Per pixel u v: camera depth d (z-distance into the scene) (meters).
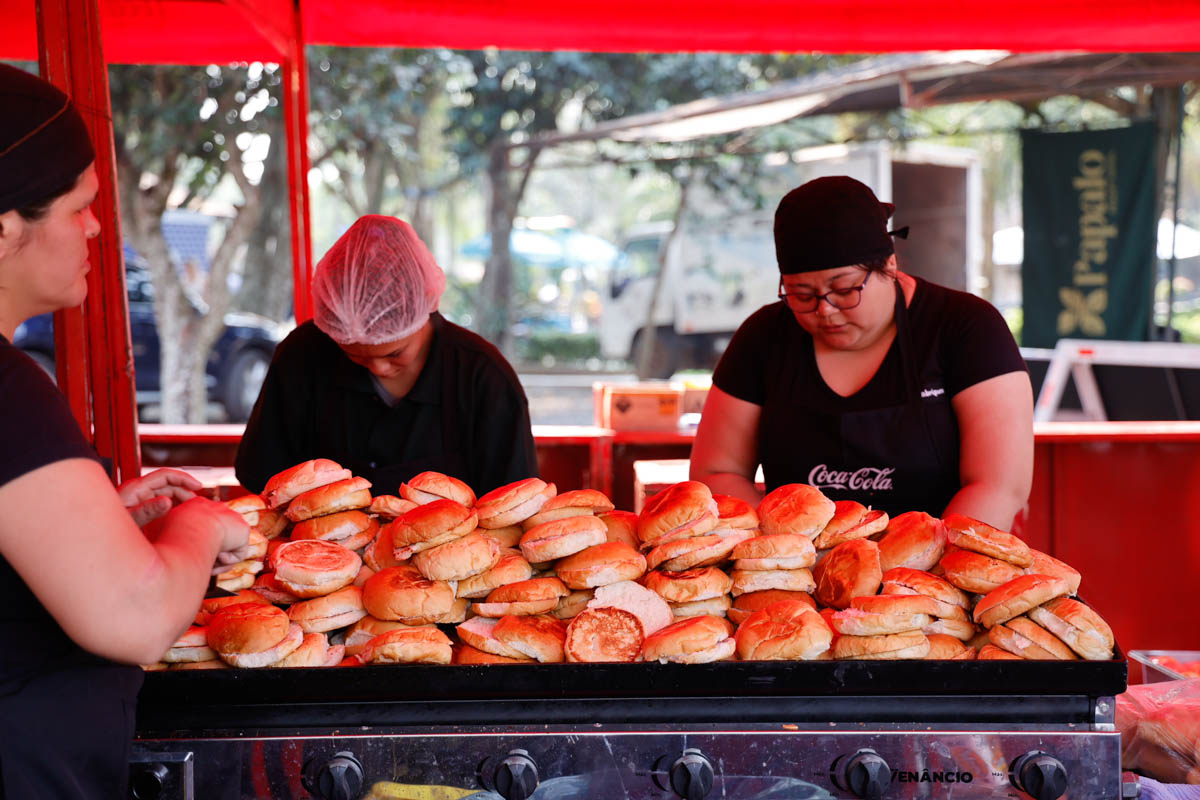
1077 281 8.25
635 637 1.46
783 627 1.44
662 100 12.24
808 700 1.41
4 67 1.18
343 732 1.39
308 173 3.98
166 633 1.19
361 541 1.67
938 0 3.96
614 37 4.25
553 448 4.50
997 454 2.06
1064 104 13.56
